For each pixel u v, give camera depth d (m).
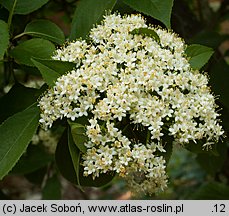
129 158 0.32
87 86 0.32
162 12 0.35
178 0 0.47
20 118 0.33
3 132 0.33
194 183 0.68
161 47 0.35
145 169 0.32
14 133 0.33
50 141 0.47
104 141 0.32
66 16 0.52
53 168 0.50
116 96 0.32
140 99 0.32
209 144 0.35
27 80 0.51
